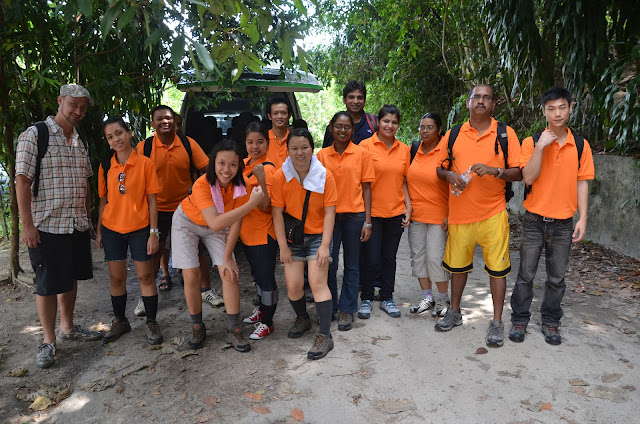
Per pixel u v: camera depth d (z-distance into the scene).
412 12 9.38
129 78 5.19
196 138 6.86
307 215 3.42
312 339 3.67
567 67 5.93
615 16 5.65
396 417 2.67
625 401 2.75
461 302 4.35
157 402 2.87
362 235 3.90
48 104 4.71
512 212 8.20
